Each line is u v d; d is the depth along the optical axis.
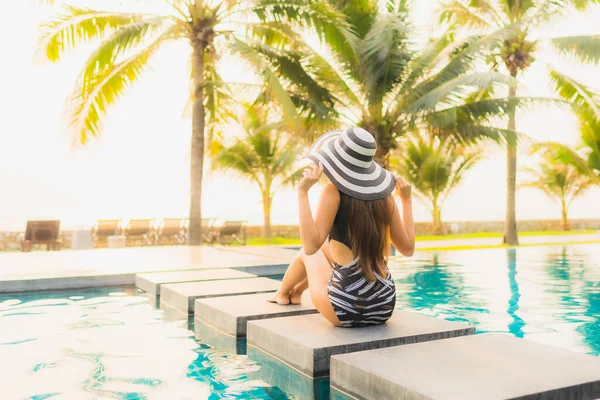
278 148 21.62
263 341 3.55
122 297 5.97
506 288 6.89
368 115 14.80
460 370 2.54
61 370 3.17
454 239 21.64
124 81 13.38
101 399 2.68
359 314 3.35
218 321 4.25
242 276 6.54
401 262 10.25
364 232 3.19
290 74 13.86
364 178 3.20
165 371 3.15
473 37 13.94
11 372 3.12
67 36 12.58
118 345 3.78
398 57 14.17
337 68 14.92
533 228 29.91
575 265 9.63
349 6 14.73
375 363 2.68
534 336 4.20
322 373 3.02
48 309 5.23
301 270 4.05
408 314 3.92
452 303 5.75
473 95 16.98
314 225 3.12
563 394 2.30
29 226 12.98
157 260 8.71
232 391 2.80
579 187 29.34
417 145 24.70
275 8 12.40
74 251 10.83
